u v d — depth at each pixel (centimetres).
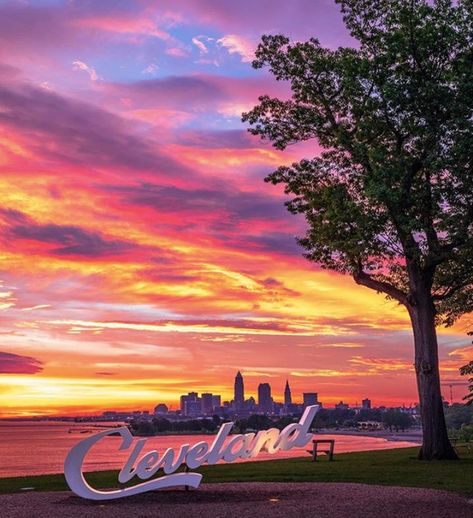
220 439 2098
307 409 2244
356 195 3291
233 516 1677
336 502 1867
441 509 1734
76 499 2008
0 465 9650
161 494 2073
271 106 3481
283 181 3506
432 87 3009
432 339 3228
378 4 3253
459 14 3125
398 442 15712
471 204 3117
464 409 9331
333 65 3278
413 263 3259
